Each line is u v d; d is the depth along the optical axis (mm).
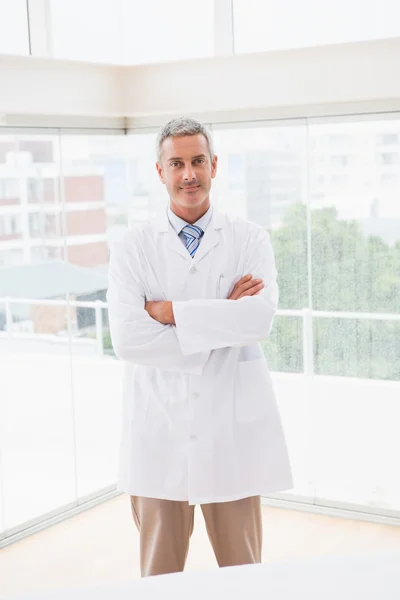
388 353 4633
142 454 2816
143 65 4824
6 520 4691
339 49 4332
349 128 4590
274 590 1756
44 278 4758
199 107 4750
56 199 4801
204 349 2729
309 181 4746
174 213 2838
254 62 4547
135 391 2852
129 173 5223
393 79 4242
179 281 2816
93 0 4957
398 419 4652
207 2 4820
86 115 4871
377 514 4793
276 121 4793
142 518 2879
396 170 4496
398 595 1711
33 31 4566
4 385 4605
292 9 4609
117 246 2867
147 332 2762
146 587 1807
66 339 4930
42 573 4336
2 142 4469
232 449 2777
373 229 4605
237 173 4949
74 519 5023
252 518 2863
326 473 4914
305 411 4926
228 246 2848
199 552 4496
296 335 4891
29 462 4793
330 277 4754
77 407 5055
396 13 4352
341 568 1824
